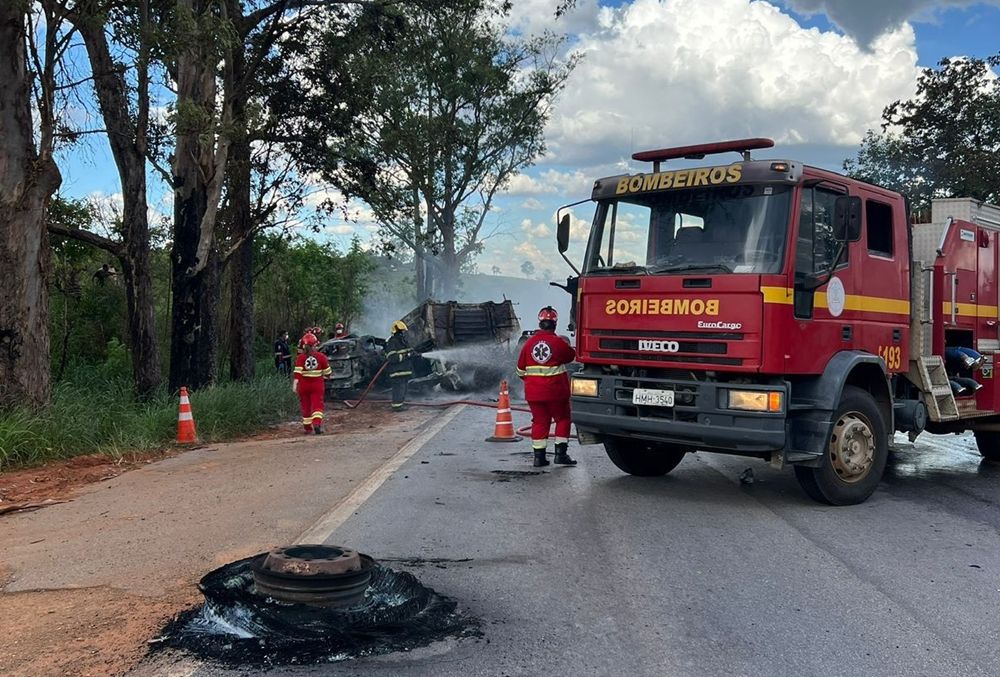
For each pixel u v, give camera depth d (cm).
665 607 481
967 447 1160
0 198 1107
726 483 856
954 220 895
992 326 966
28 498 802
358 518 682
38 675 383
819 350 716
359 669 391
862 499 761
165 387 1547
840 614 473
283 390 1559
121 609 472
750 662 405
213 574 500
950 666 404
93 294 2075
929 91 2717
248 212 1833
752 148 746
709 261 721
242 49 1553
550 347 927
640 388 743
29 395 1119
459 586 514
